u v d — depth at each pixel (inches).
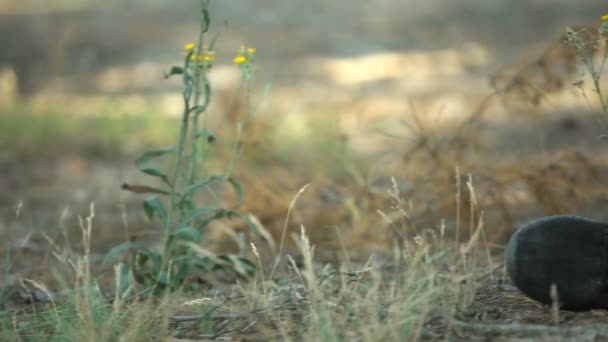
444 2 1419.8
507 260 251.4
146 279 309.0
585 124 673.6
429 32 1231.5
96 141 734.5
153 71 1058.7
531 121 675.4
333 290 262.8
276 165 463.8
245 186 416.5
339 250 377.7
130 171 639.8
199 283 320.2
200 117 620.1
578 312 249.3
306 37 1255.5
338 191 421.4
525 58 408.8
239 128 342.0
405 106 808.9
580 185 396.8
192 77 295.0
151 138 738.8
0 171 634.8
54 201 536.1
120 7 1472.7
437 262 300.0
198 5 1489.9
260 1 1512.1
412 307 247.9
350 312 249.0
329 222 404.5
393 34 1242.6
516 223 400.5
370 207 405.1
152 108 818.8
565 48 390.3
